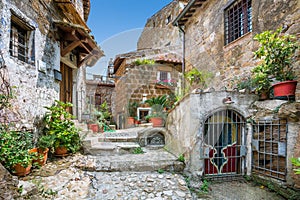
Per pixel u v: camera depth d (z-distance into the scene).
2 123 2.12
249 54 3.12
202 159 2.52
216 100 2.56
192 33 4.41
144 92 5.97
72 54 4.47
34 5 2.83
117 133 4.25
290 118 2.08
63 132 2.88
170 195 1.96
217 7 3.97
